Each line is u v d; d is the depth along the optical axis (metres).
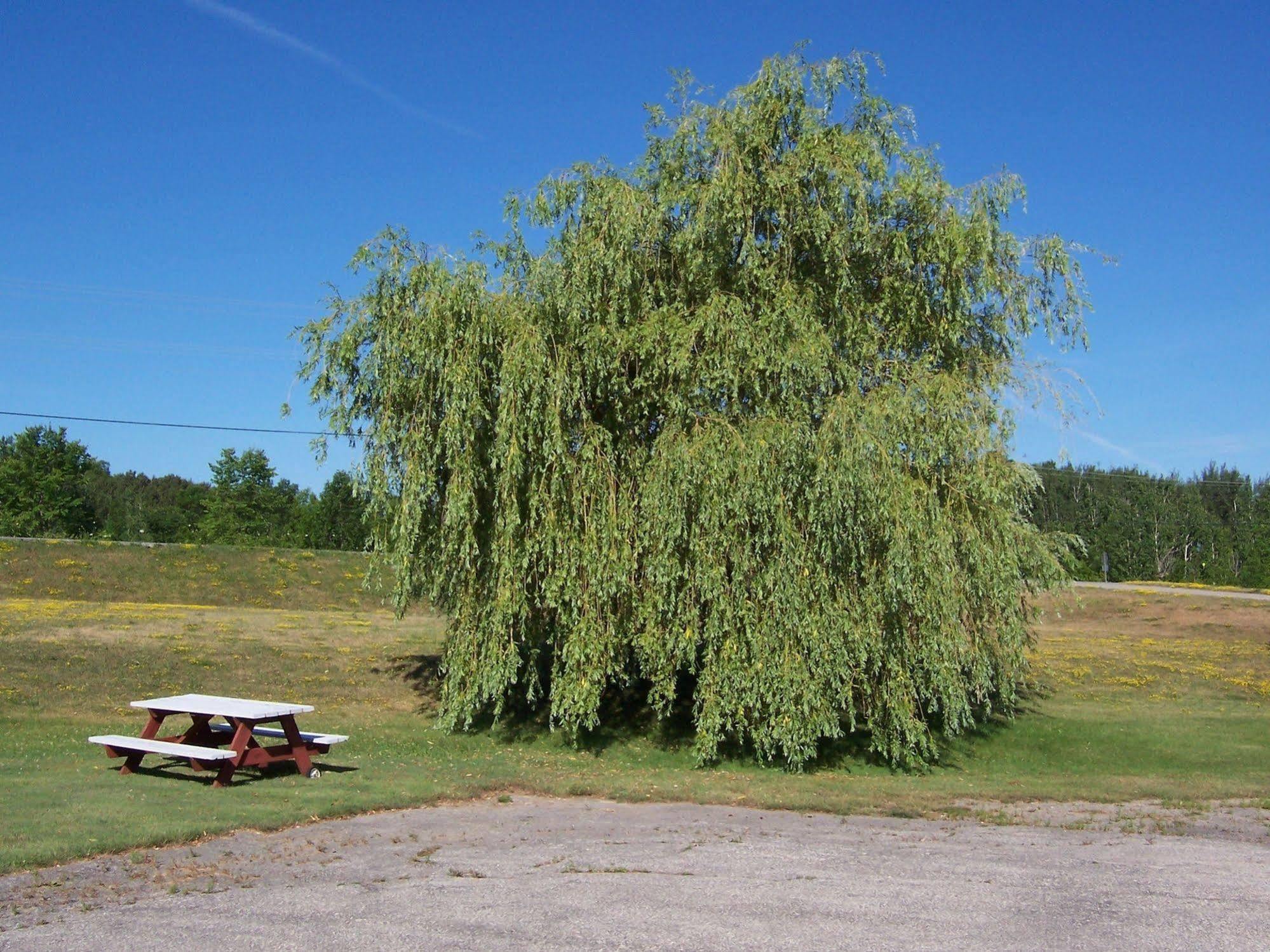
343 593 37.75
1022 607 18.36
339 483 61.91
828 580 15.14
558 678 16.31
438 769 14.15
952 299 16.69
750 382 15.70
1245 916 7.58
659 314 16.25
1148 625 35.81
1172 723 20.55
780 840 10.25
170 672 20.12
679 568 15.54
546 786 13.43
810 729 15.27
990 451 15.76
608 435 16.36
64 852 8.32
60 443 67.88
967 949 6.68
